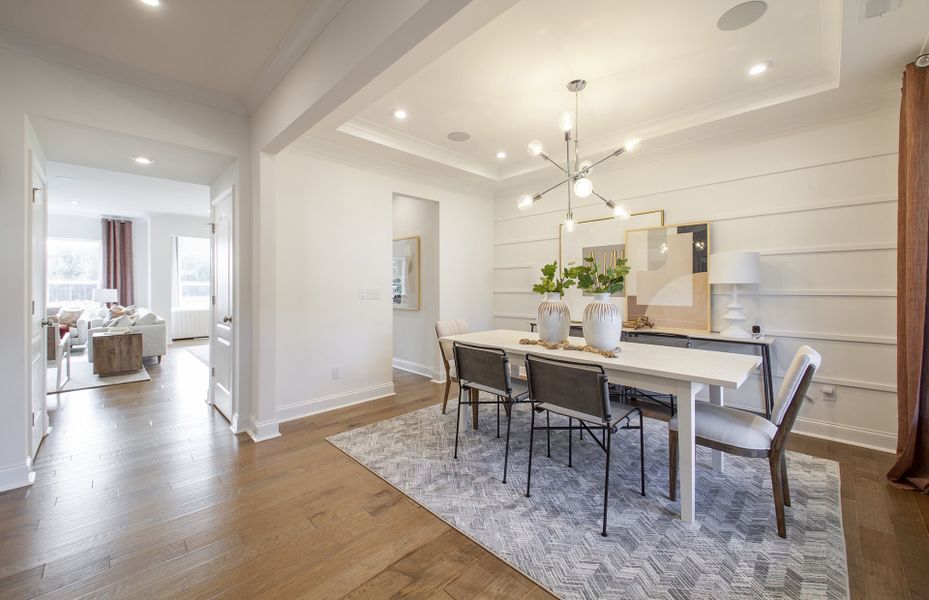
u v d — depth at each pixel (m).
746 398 3.30
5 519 1.91
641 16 2.04
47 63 2.24
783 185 3.12
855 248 2.83
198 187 5.63
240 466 2.49
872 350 2.78
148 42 2.22
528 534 1.81
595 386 1.89
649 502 2.07
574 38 2.21
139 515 1.96
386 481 2.30
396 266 5.42
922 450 2.15
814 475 2.33
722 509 1.99
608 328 2.41
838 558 1.62
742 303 3.32
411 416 3.46
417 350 5.13
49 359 4.58
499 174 4.68
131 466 2.48
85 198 6.35
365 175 3.93
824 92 2.63
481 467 2.48
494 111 3.13
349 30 1.87
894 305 2.70
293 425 3.24
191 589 1.48
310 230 3.52
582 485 2.25
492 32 2.15
